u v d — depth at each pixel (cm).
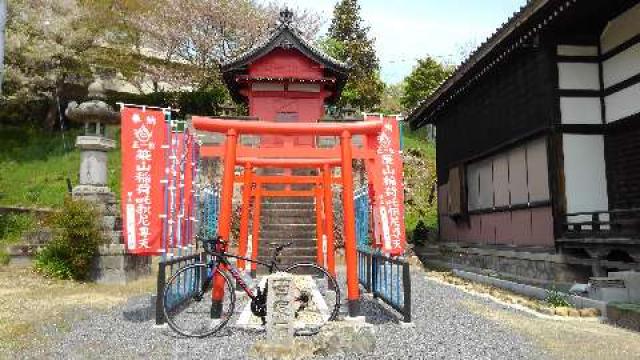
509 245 1268
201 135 1777
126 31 2723
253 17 2848
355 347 507
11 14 2319
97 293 944
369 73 3209
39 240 1240
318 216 1173
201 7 2722
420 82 3334
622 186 1023
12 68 2291
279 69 2055
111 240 1120
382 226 823
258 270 1255
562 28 1072
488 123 1402
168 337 582
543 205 1089
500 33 1120
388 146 840
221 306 659
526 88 1175
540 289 949
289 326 526
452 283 1221
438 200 1923
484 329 638
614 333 634
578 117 1067
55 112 2616
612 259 965
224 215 657
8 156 2341
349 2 3584
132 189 688
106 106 1240
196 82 2866
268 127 683
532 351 528
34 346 534
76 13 2462
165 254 697
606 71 1070
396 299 752
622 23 1016
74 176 2138
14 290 937
